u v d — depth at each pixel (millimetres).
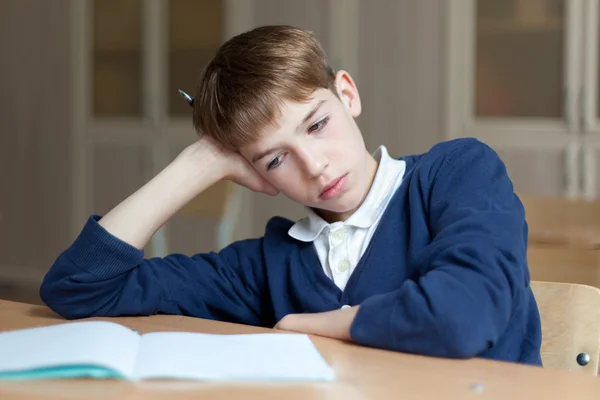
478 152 1079
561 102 3312
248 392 618
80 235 1067
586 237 1721
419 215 1062
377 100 3633
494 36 3404
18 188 4516
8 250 4590
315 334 883
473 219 918
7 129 4516
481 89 3439
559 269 1479
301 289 1130
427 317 780
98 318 1030
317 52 1128
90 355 664
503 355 942
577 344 1059
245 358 703
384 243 1078
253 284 1214
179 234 4043
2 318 1012
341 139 1057
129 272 1076
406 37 3559
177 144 4070
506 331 953
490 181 1031
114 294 1059
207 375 651
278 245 1197
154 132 4113
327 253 1135
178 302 1140
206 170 1140
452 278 819
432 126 3527
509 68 3387
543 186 3361
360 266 1082
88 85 4281
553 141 3330
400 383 656
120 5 4168
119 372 646
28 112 4453
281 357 711
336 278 1115
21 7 4422
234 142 1098
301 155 1030
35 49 4406
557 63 3307
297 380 656
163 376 646
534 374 692
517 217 944
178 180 1125
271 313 1213
